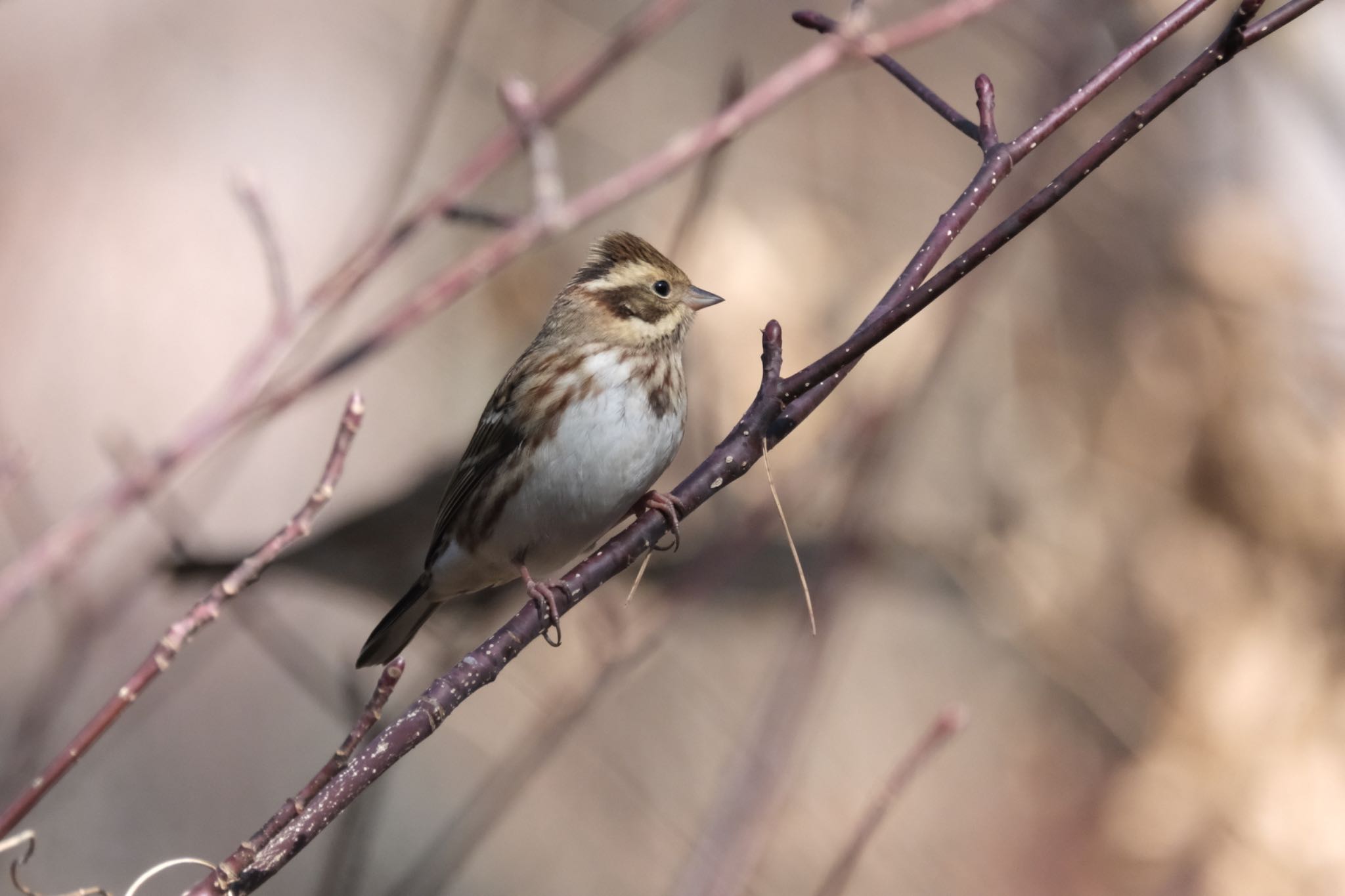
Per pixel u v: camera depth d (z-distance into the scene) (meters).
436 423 15.34
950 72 16.95
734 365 10.02
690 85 16.95
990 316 13.50
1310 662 11.06
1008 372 13.30
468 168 8.57
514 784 9.09
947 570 12.17
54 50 18.64
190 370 16.44
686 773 13.25
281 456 17.22
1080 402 12.98
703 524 10.12
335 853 8.27
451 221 9.64
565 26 16.41
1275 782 10.95
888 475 10.32
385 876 14.32
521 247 8.27
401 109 18.50
